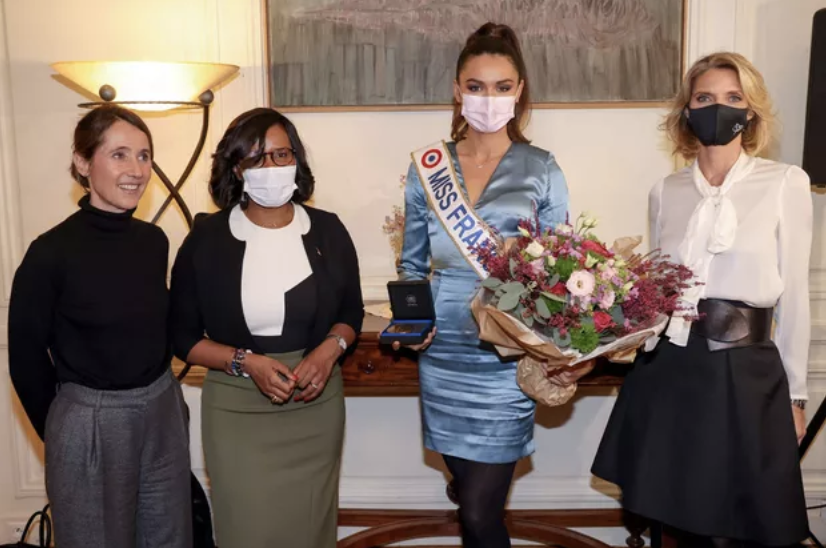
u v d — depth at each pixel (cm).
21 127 303
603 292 178
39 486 322
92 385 199
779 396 204
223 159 215
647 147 300
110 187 197
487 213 216
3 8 297
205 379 225
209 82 264
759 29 292
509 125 227
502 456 218
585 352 182
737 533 204
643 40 292
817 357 305
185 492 218
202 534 274
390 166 303
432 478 321
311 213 229
